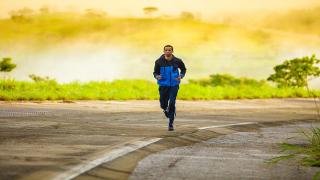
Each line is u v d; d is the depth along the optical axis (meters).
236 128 23.14
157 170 12.73
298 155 15.69
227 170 12.97
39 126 20.66
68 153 13.90
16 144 15.27
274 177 12.33
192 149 16.41
